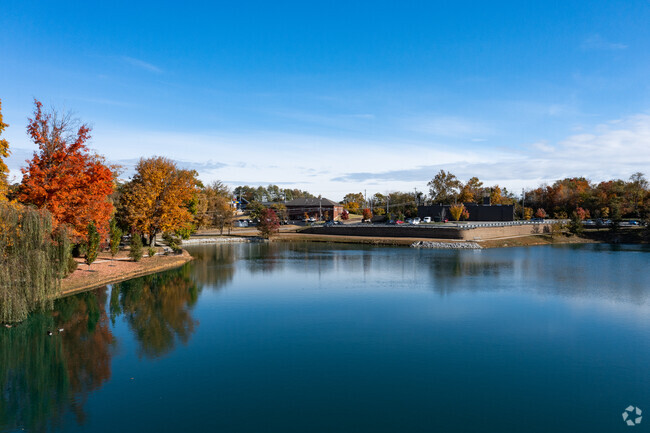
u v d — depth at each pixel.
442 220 120.06
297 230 108.00
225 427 14.45
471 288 37.81
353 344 22.81
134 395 16.88
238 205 190.00
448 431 14.16
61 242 29.45
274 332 24.94
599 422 14.74
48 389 17.45
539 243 82.31
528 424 14.61
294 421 14.84
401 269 49.53
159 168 61.53
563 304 31.53
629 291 36.28
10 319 24.52
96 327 26.08
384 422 14.77
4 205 25.97
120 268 45.59
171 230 64.06
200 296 34.88
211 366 19.83
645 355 21.05
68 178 37.47
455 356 21.00
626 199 124.69
